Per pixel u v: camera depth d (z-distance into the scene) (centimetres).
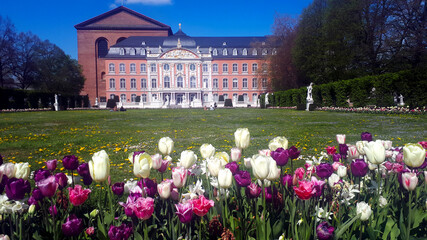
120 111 3881
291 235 181
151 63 6525
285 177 222
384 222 200
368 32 3212
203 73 6706
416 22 2716
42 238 178
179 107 5422
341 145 278
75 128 1542
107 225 202
